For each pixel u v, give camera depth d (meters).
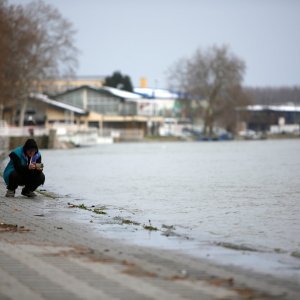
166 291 18.91
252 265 23.97
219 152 159.62
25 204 43.22
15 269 21.45
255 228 35.03
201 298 18.22
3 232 29.83
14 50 199.62
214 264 23.86
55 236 29.03
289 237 32.03
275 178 73.38
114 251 25.30
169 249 26.89
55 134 189.88
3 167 83.88
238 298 18.36
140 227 33.34
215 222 37.41
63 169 92.31
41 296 18.17
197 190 58.72
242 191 57.47
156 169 91.94
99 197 52.41
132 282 19.91
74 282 19.78
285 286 20.50
